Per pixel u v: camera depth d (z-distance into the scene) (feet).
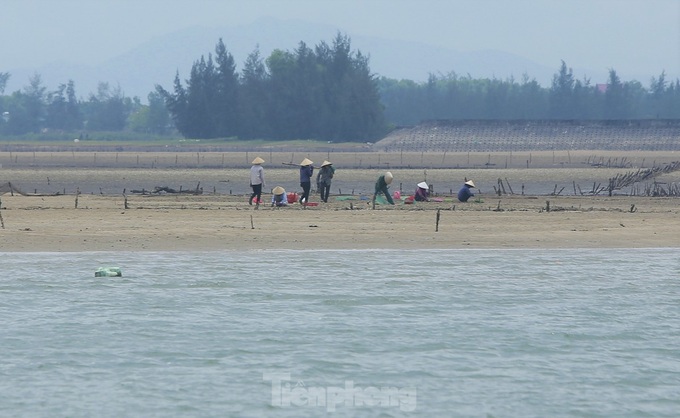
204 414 219.20
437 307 315.99
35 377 242.99
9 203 550.36
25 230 440.86
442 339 278.05
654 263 398.42
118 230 447.01
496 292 339.16
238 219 480.23
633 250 428.97
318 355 261.65
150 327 287.69
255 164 543.39
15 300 319.47
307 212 508.12
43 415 218.18
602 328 293.02
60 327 287.07
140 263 381.81
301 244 425.28
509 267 384.47
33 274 358.23
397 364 255.09
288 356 260.62
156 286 341.41
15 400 226.99
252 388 236.22
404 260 395.14
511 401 228.84
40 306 311.47
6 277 352.90
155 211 506.48
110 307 311.06
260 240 431.43
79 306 311.88
